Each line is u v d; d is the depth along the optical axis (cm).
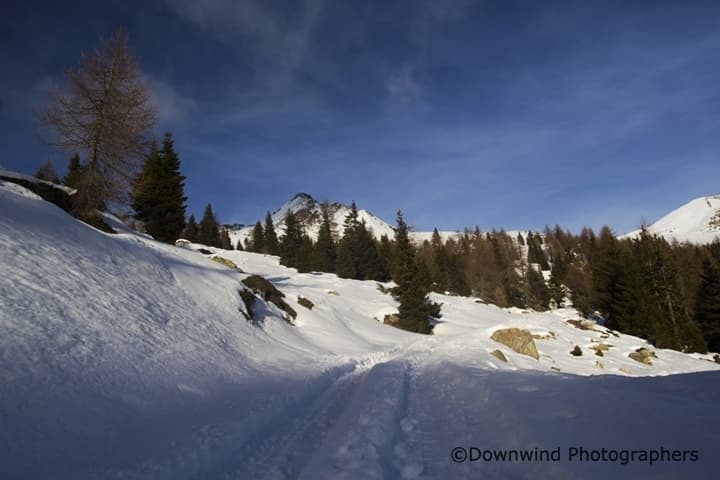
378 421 611
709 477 296
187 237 6881
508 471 423
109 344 800
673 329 3969
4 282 768
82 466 409
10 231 983
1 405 468
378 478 412
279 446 565
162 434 530
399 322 3384
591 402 550
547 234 13312
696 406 480
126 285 1180
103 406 580
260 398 772
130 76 2048
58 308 805
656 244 4962
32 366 585
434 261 7300
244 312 1675
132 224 2761
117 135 1962
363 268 5906
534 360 2169
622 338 3641
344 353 1809
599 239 6731
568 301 7612
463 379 964
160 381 764
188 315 1299
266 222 8250
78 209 1859
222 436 531
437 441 557
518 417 543
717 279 4169
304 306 2470
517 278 8162
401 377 1098
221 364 1052
